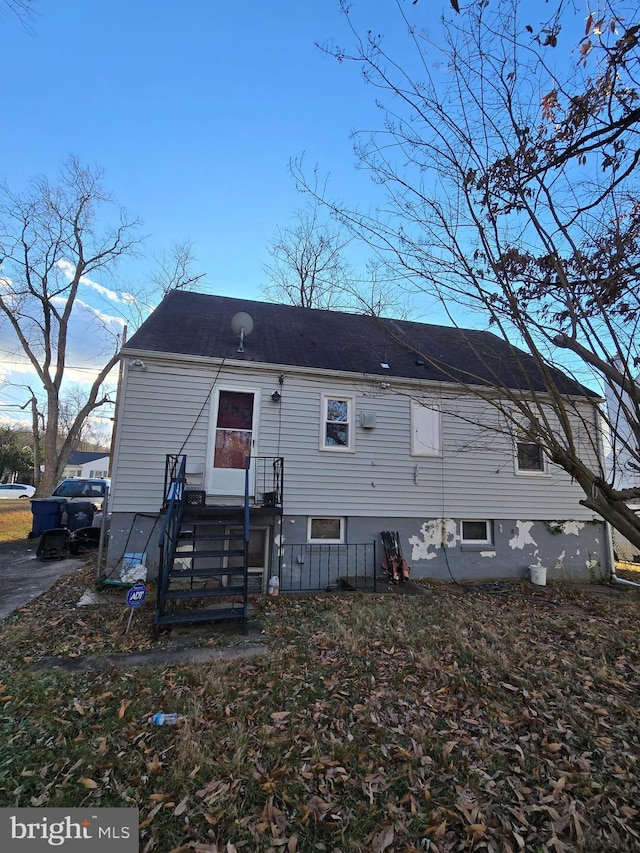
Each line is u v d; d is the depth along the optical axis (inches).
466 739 127.9
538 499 419.2
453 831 94.6
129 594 215.2
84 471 1914.4
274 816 98.0
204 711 141.6
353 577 356.2
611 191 98.2
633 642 218.2
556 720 138.6
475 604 289.4
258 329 431.5
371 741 126.4
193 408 345.7
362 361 409.4
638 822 97.0
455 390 394.9
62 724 133.0
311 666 178.4
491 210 107.0
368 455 382.3
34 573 355.9
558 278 102.4
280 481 342.6
